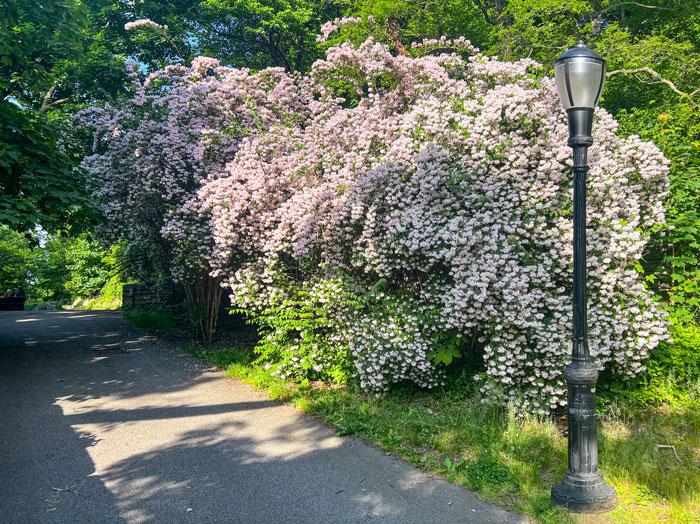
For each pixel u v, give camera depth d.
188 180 8.80
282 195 7.31
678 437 4.51
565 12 14.34
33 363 7.62
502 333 4.95
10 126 6.90
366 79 7.54
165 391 6.26
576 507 3.32
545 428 4.53
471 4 14.84
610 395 5.41
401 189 6.16
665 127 8.05
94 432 4.84
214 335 9.70
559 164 5.24
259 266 7.43
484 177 5.66
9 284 31.20
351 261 6.46
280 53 18.02
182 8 16.75
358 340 5.94
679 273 6.62
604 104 13.09
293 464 4.13
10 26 8.96
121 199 9.00
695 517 3.21
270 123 8.55
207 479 3.84
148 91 9.65
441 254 5.29
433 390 5.85
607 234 5.07
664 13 13.82
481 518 3.28
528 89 6.18
